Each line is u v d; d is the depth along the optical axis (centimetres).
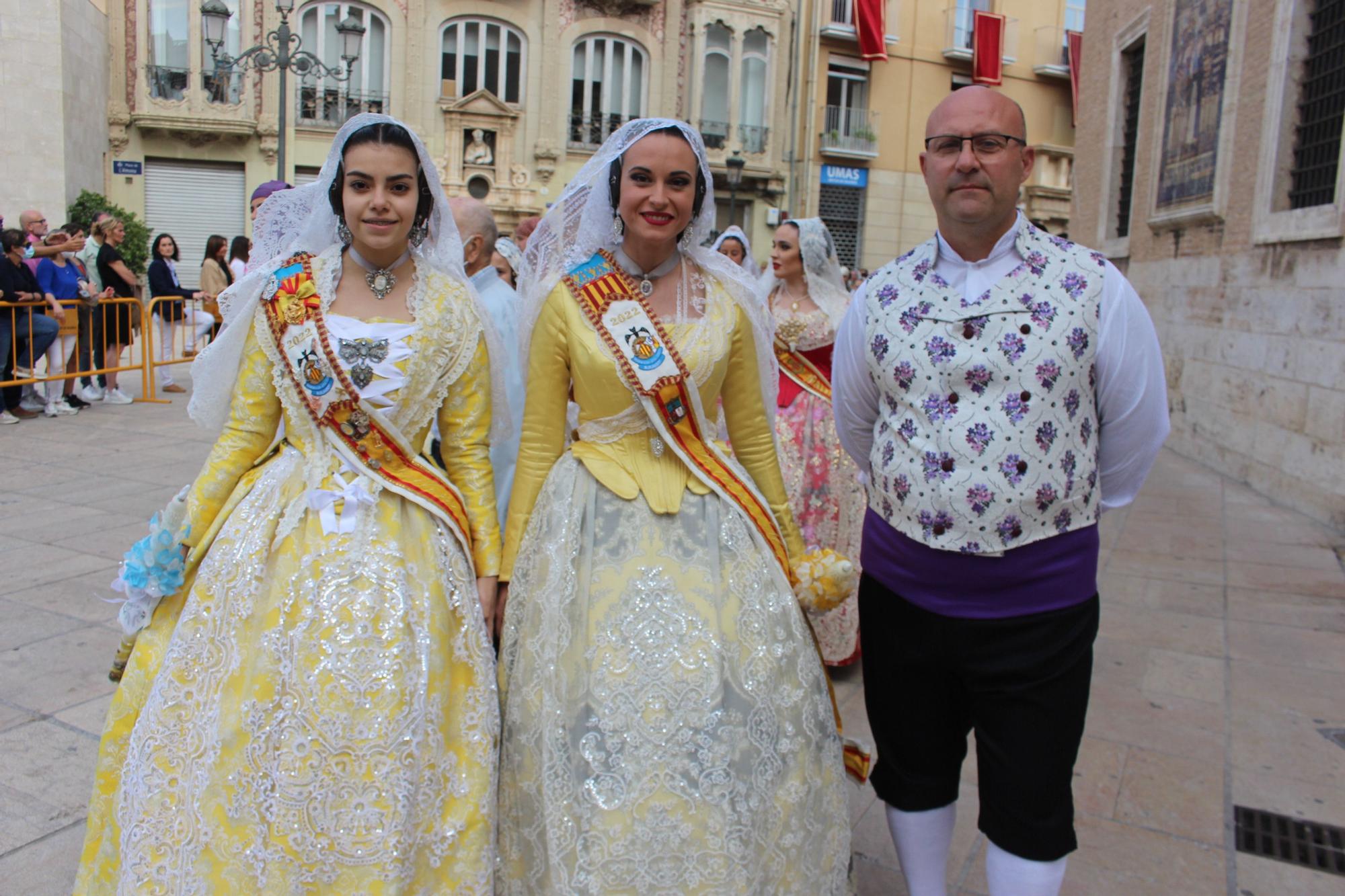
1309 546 593
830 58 2481
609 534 222
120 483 658
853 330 221
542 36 2256
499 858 210
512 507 235
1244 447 782
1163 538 612
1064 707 202
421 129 2203
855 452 238
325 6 2117
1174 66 962
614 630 210
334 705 193
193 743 197
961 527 199
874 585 222
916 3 2533
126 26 2003
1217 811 297
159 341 1073
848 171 2530
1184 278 930
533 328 238
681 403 226
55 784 290
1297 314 694
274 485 214
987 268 203
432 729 201
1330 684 389
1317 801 304
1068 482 197
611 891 192
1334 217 638
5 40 1627
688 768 198
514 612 223
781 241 416
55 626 407
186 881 190
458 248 234
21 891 242
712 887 193
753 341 243
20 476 673
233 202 2139
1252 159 780
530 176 2308
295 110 2125
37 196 1670
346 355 212
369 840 190
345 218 222
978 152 193
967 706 228
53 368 965
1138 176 1075
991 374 196
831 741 225
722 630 212
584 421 235
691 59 2389
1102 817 294
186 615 207
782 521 248
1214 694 380
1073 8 2694
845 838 222
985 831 212
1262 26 769
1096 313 195
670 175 225
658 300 237
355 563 204
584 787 198
